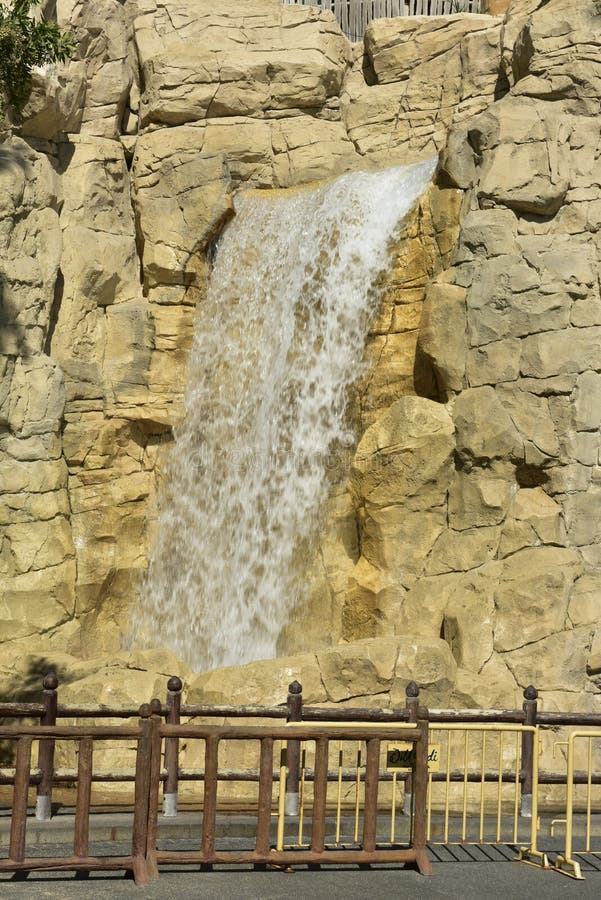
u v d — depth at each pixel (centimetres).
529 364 1778
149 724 936
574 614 1648
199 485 2070
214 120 2262
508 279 1800
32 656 1762
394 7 2509
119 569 2017
